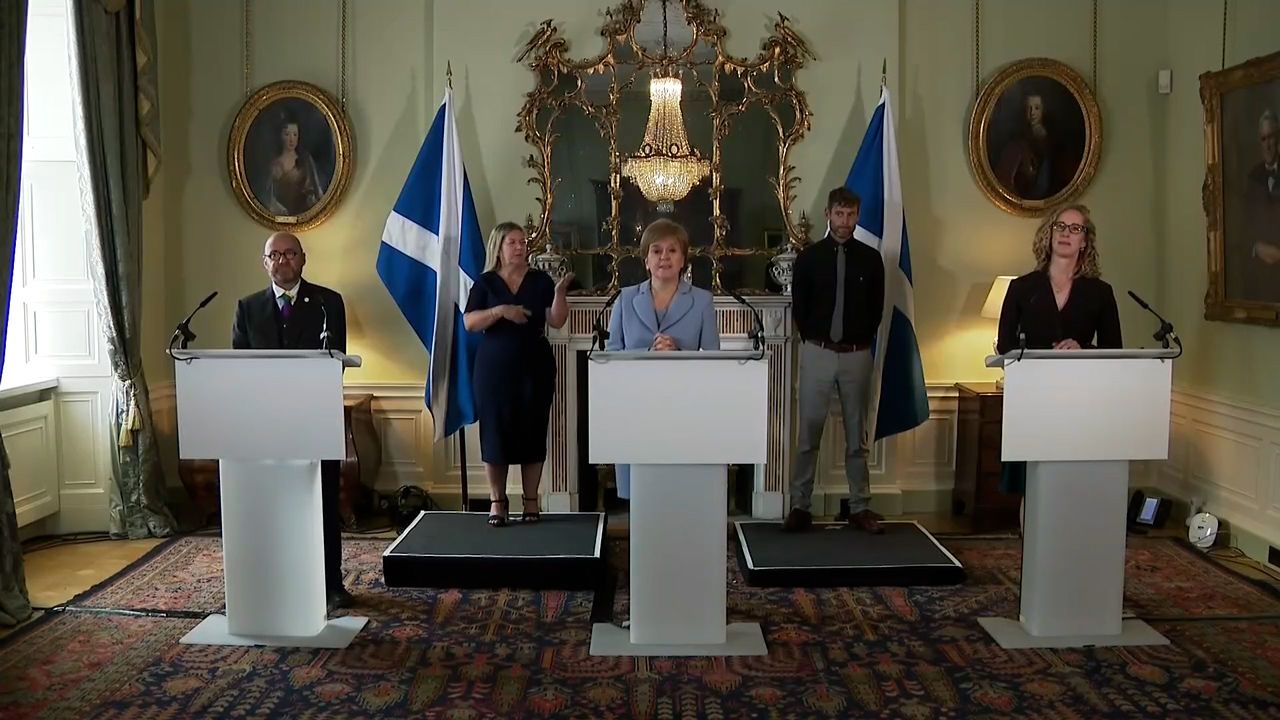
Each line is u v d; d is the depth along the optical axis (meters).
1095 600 3.57
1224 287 4.80
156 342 5.40
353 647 3.53
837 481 5.43
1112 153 5.43
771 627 3.73
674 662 3.39
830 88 5.32
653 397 3.26
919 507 5.53
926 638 3.62
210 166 5.45
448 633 3.67
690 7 5.27
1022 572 3.68
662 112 5.25
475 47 5.33
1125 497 3.55
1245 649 3.50
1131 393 3.44
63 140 4.92
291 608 3.59
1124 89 5.42
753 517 5.31
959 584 4.21
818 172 5.35
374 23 5.39
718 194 5.34
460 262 5.11
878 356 5.12
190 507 5.47
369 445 5.34
